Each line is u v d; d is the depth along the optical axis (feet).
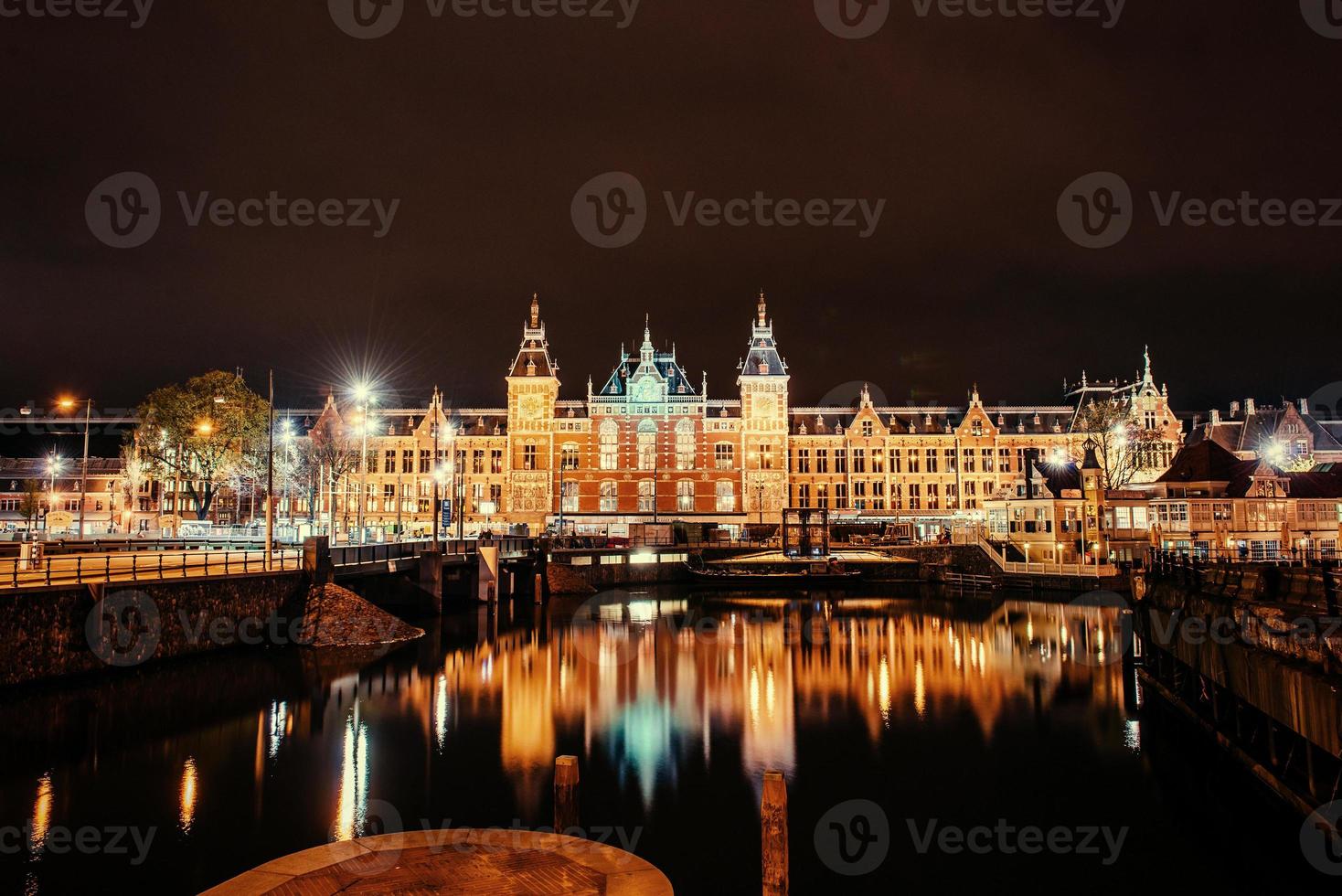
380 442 367.66
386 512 364.99
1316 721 63.16
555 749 99.76
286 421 315.58
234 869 67.05
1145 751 100.32
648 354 363.56
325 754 95.20
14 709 102.42
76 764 88.69
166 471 300.61
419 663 144.66
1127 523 284.41
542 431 360.89
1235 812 82.23
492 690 127.34
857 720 113.19
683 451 359.66
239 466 297.12
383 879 50.44
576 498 358.02
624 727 109.19
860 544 319.47
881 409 387.34
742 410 359.87
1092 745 102.37
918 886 68.23
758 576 291.79
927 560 302.25
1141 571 147.02
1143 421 366.84
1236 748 84.28
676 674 142.31
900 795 86.53
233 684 122.01
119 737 97.30
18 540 204.95
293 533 256.93
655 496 355.36
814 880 68.69
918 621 210.79
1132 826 79.30
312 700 116.78
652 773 92.12
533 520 356.59
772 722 112.16
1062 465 300.61
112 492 363.35
